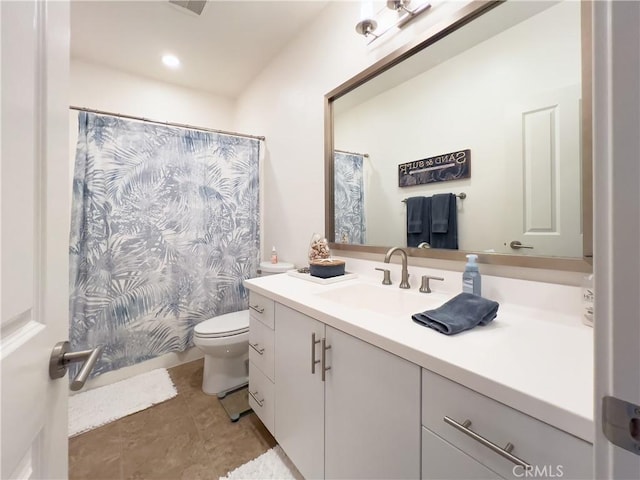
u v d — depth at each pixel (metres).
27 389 0.44
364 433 0.85
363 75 1.48
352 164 1.60
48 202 0.52
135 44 2.09
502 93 1.02
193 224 2.15
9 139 0.39
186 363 2.22
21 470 0.43
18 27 0.42
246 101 2.73
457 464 0.62
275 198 2.33
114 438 1.47
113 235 1.86
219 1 1.70
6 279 0.38
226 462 1.33
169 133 2.05
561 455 0.48
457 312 0.86
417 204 1.31
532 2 0.94
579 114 0.85
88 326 1.80
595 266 0.31
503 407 0.54
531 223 0.96
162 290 2.06
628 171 0.29
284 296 1.21
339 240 1.70
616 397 0.30
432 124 1.23
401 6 1.27
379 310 1.31
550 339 0.74
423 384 0.68
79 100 2.23
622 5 0.29
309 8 1.76
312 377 1.06
